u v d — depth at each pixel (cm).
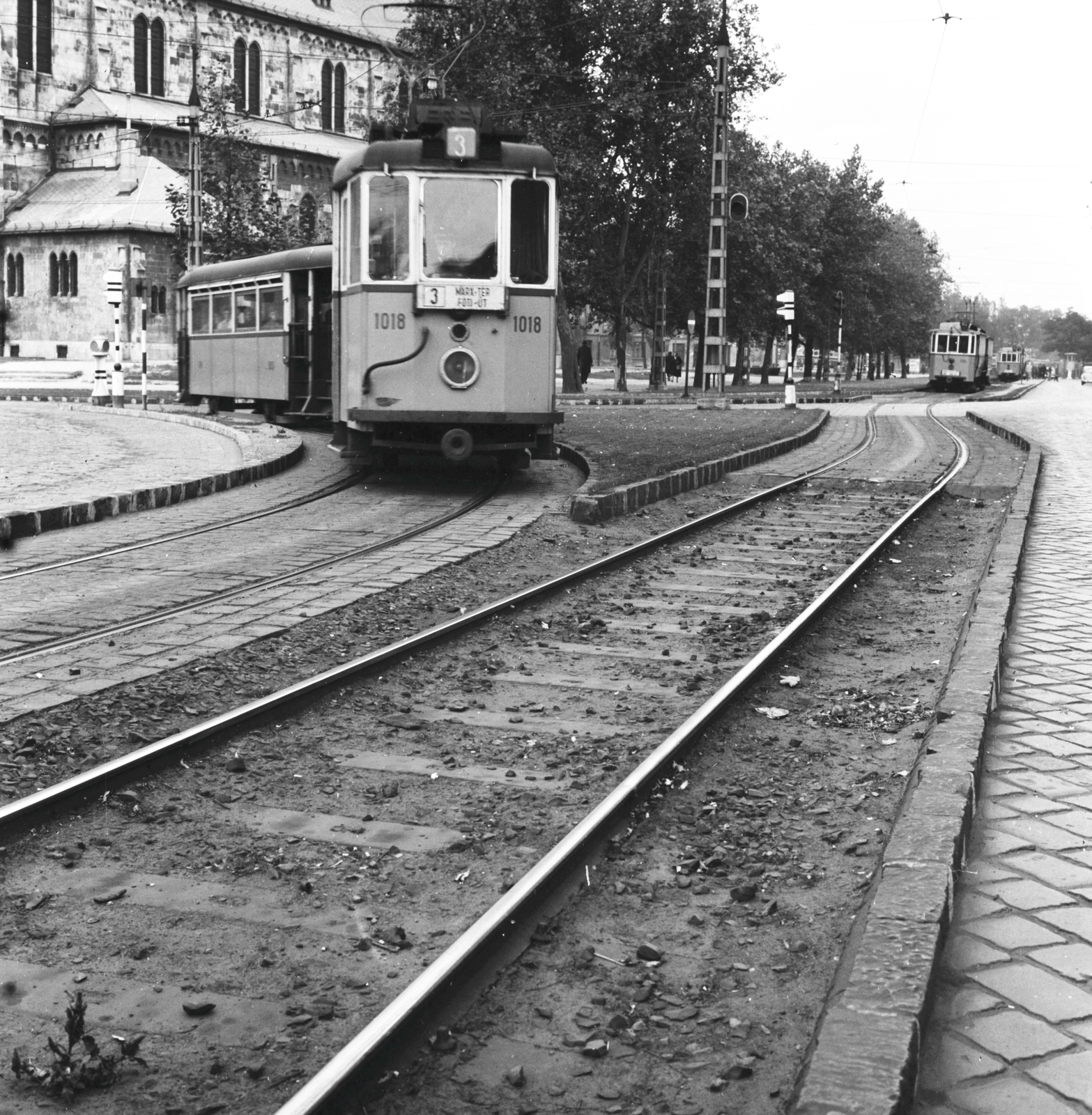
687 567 1222
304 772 613
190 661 792
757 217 5991
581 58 5319
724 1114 336
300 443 2338
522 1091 347
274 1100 341
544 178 1645
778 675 810
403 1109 338
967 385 7925
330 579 1092
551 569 1198
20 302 7981
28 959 421
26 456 2158
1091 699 736
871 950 384
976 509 1792
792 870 500
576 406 4603
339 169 1736
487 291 1638
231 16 8481
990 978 405
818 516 1639
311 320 2561
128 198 7744
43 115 8144
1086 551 1311
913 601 1084
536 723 702
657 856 516
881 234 8594
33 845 515
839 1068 319
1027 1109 335
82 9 8119
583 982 408
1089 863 500
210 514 1541
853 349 10112
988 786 588
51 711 680
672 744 623
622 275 5953
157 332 7656
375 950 430
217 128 5081
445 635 874
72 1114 333
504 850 521
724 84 4172
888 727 701
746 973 416
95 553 1245
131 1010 388
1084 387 11056
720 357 4319
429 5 2317
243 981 407
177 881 485
